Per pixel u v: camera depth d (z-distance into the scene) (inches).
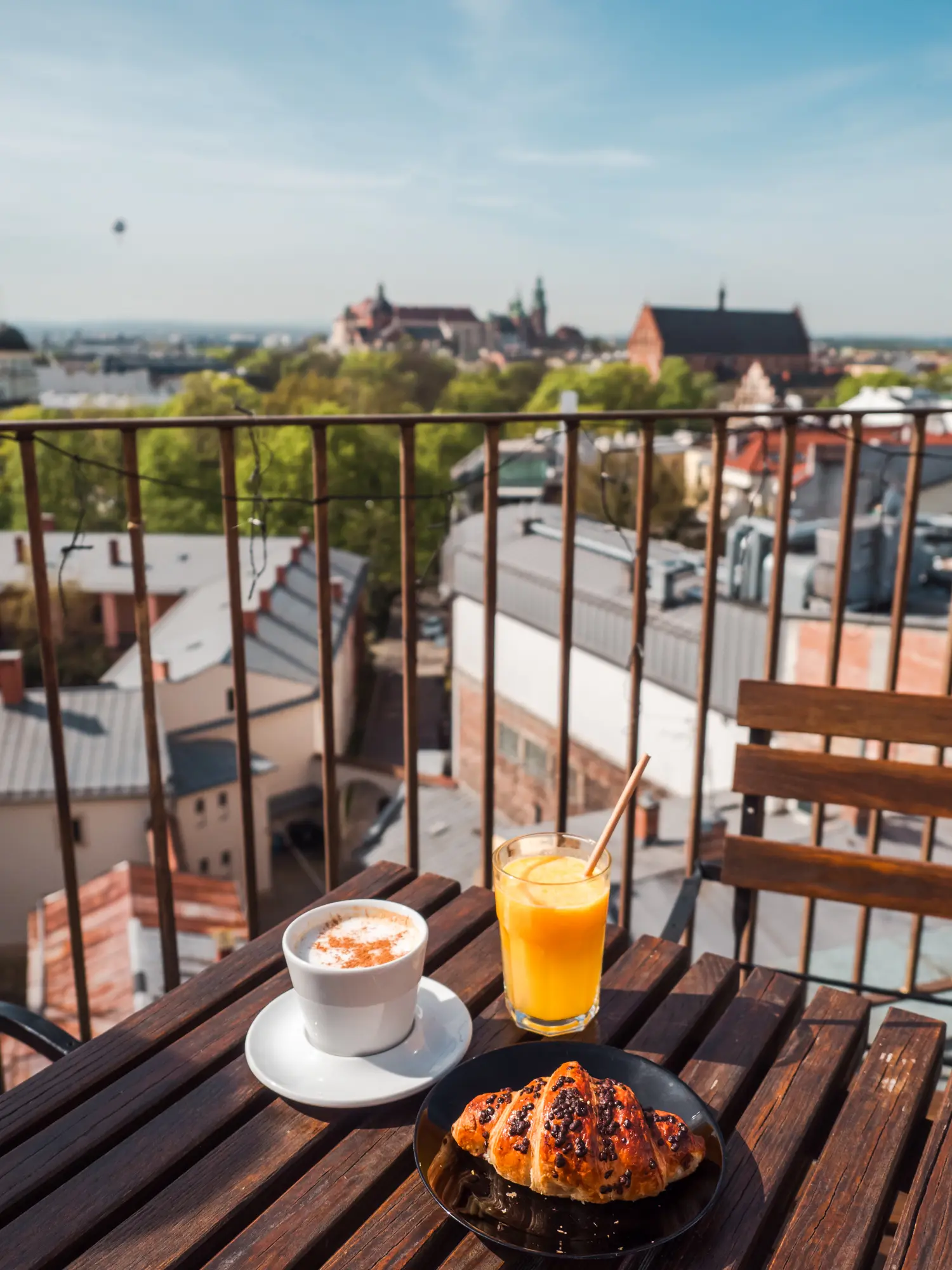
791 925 332.8
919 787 49.2
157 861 61.7
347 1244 27.5
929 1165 31.9
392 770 1300.4
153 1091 34.2
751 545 549.0
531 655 754.8
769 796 50.9
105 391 4015.8
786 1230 29.0
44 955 773.9
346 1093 32.2
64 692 1144.2
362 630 1772.9
